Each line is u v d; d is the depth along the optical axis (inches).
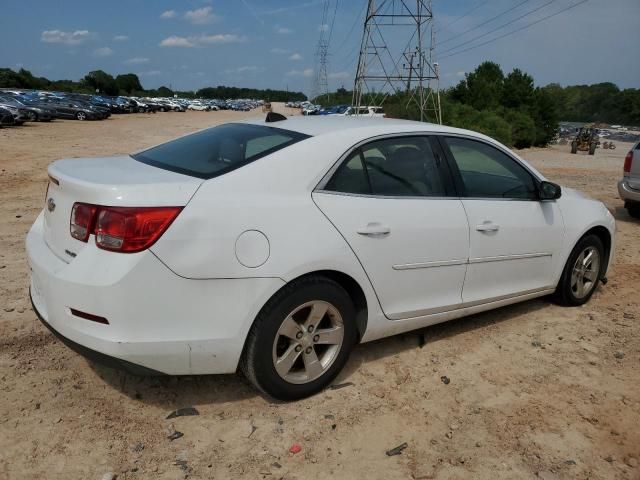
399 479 106.3
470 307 161.2
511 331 175.2
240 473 106.0
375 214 134.0
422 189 147.6
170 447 112.3
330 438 117.5
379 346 160.7
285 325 121.9
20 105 1279.5
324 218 125.6
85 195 111.9
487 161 165.5
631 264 260.1
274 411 126.0
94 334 108.5
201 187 114.7
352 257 129.0
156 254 107.2
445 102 1664.6
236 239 113.5
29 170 503.2
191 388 133.6
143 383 134.6
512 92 1780.3
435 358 155.0
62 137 925.2
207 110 3427.7
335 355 133.2
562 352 161.6
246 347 120.2
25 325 162.4
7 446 109.7
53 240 125.2
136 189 109.5
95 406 124.5
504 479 107.2
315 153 129.3
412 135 149.6
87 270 108.1
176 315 110.3
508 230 163.8
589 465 112.1
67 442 111.9
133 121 1674.5
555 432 122.5
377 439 118.0
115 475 103.3
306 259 120.8
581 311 194.5
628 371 151.2
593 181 619.8
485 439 119.3
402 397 134.3
